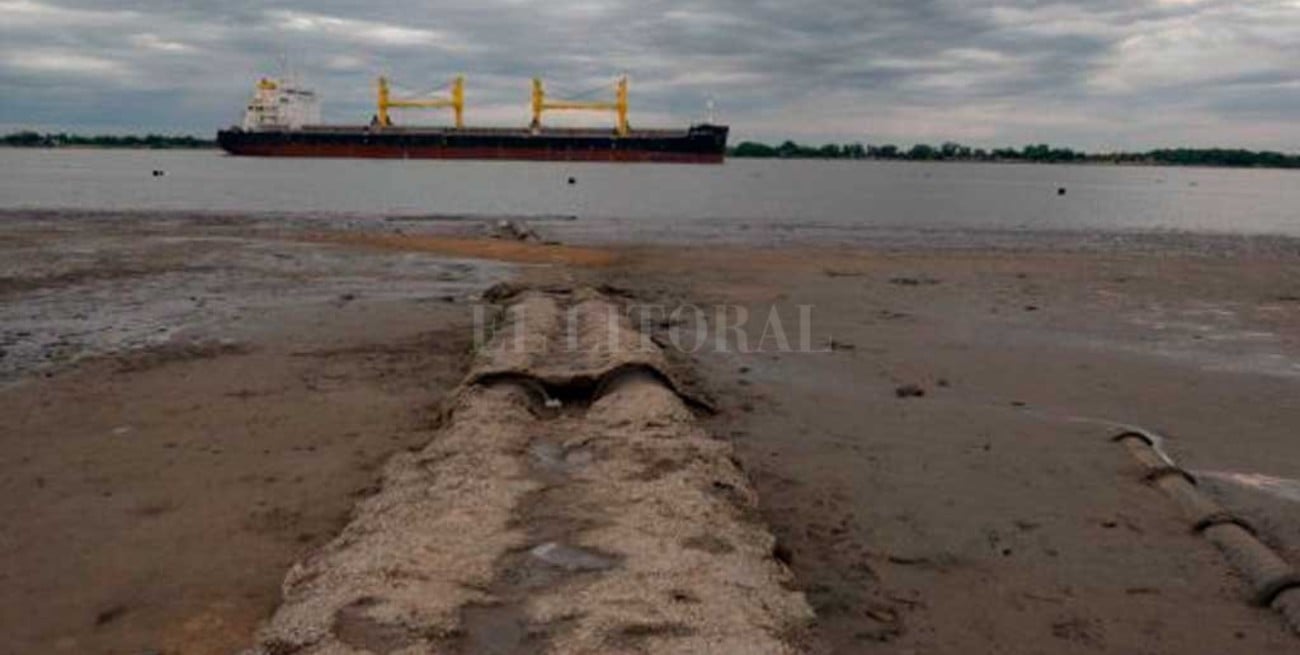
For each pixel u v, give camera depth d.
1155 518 5.98
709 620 3.92
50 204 34.44
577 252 20.70
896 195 58.69
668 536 4.73
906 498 6.24
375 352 10.34
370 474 6.40
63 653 4.23
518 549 4.56
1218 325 13.03
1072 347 11.29
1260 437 7.78
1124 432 7.58
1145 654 4.41
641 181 70.62
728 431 7.62
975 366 10.14
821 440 7.42
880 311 13.73
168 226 25.45
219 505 5.86
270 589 4.80
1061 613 4.77
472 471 5.58
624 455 5.96
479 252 20.45
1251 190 80.62
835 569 5.19
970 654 4.37
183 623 4.48
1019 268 19.30
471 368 8.93
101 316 12.39
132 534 5.43
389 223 28.20
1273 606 4.86
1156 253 23.39
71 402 8.13
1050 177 126.00
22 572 4.98
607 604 4.02
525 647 3.74
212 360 9.86
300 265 17.97
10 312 12.55
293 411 7.91
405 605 4.01
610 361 8.11
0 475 6.36
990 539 5.63
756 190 60.91
